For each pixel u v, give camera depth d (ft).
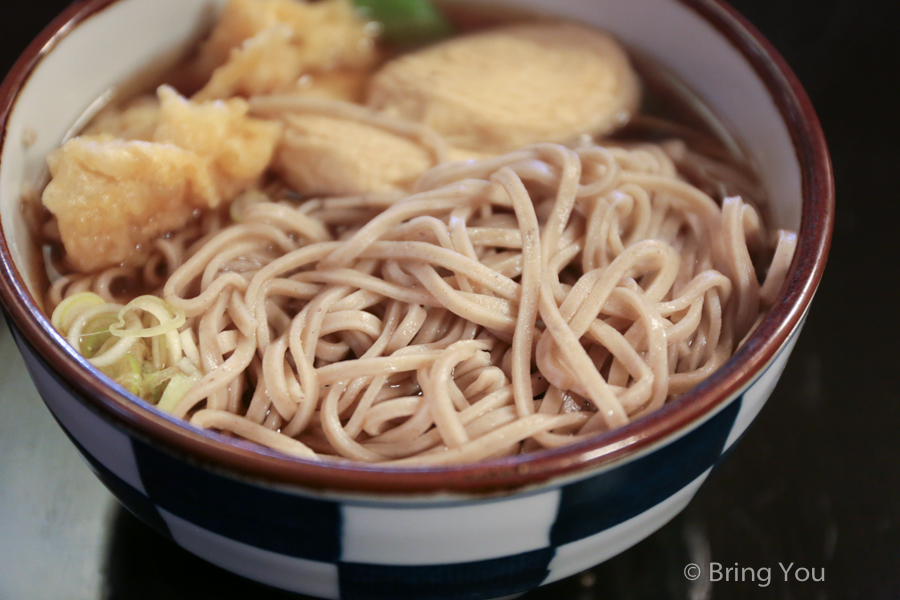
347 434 0.96
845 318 1.19
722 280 1.01
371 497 0.83
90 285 1.04
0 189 1.00
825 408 1.14
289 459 0.83
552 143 1.09
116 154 1.02
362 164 1.11
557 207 1.03
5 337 1.15
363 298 1.01
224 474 0.84
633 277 1.02
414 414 0.96
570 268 1.04
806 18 1.41
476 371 0.98
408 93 1.17
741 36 1.10
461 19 1.25
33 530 1.04
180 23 1.18
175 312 1.00
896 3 1.42
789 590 1.04
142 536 1.04
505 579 0.90
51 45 1.07
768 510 1.08
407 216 1.04
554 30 1.22
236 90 1.16
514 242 1.03
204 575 1.03
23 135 1.04
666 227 1.07
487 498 0.83
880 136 1.31
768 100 1.07
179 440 0.84
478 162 1.07
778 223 1.04
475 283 1.00
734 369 0.87
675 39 1.16
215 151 1.07
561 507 0.86
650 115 1.16
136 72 1.16
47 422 1.10
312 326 0.99
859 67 1.36
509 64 1.19
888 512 1.08
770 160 1.07
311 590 0.91
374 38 1.23
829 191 0.98
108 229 1.03
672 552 1.06
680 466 0.89
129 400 0.86
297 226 1.07
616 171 1.04
